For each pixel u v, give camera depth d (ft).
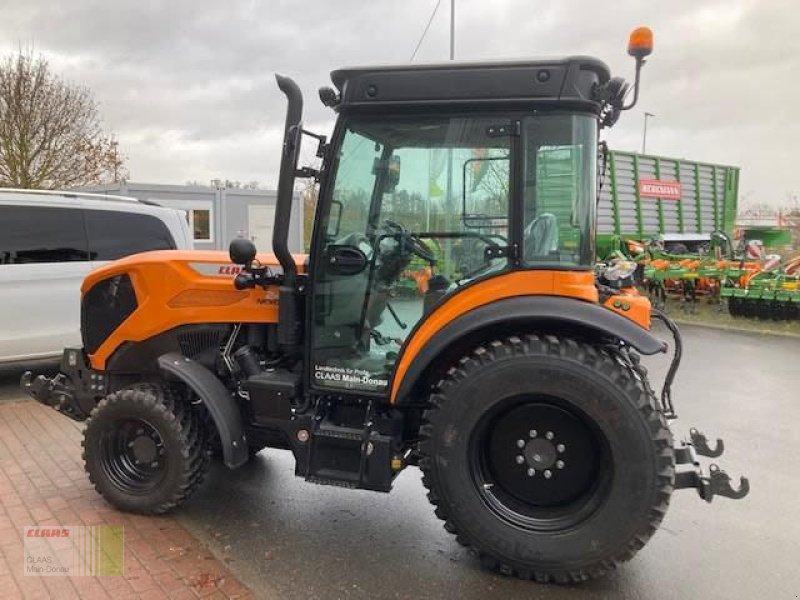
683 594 10.48
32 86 61.82
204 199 48.39
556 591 10.46
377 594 10.27
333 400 12.07
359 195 11.31
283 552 11.53
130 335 13.70
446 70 10.41
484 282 10.71
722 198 57.26
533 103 10.18
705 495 10.38
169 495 12.42
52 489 13.93
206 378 12.34
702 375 26.55
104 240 22.91
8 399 20.74
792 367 28.19
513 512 10.70
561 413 10.48
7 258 20.88
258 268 12.63
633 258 44.39
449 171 10.84
